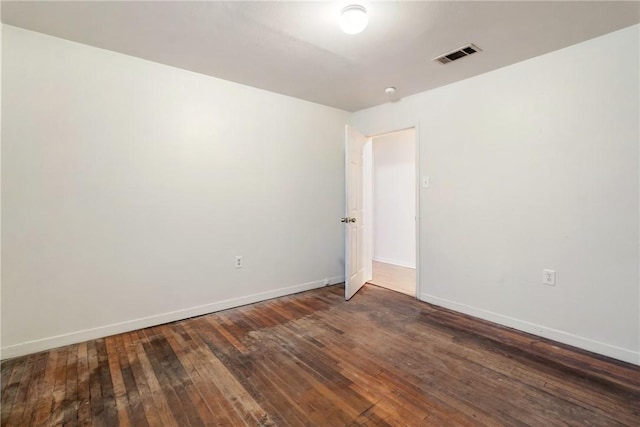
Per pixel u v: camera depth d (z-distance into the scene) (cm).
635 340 210
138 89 261
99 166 246
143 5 187
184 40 229
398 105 362
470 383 189
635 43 206
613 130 217
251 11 192
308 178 378
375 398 175
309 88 327
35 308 225
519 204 264
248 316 296
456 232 309
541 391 181
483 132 286
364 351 228
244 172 324
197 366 208
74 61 235
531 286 258
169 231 280
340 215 414
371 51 243
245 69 280
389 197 545
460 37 221
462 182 303
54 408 166
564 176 239
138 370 202
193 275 294
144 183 266
